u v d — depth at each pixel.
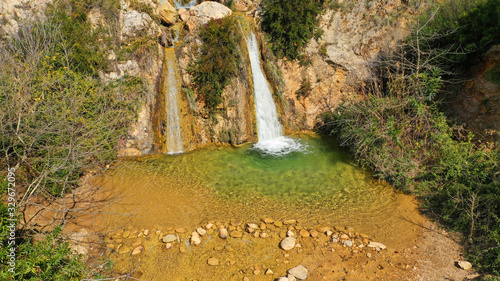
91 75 11.74
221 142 13.77
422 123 10.95
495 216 6.98
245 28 14.32
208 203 9.51
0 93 7.56
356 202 9.38
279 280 6.30
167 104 13.09
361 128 11.38
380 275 6.43
